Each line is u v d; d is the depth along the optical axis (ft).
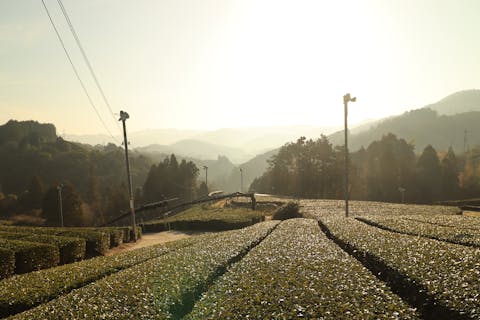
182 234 100.32
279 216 112.98
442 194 239.30
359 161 322.75
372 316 21.31
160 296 27.43
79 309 24.73
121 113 85.87
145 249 54.75
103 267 40.52
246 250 47.55
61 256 58.13
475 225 60.54
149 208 161.79
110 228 83.71
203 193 361.92
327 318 21.09
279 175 313.32
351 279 28.89
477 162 296.30
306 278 29.30
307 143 293.02
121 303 25.85
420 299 26.81
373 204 136.36
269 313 22.11
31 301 29.81
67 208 215.51
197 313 24.29
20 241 55.11
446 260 32.45
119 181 401.49
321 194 273.13
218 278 35.01
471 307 22.16
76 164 406.41
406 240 44.42
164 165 315.58
